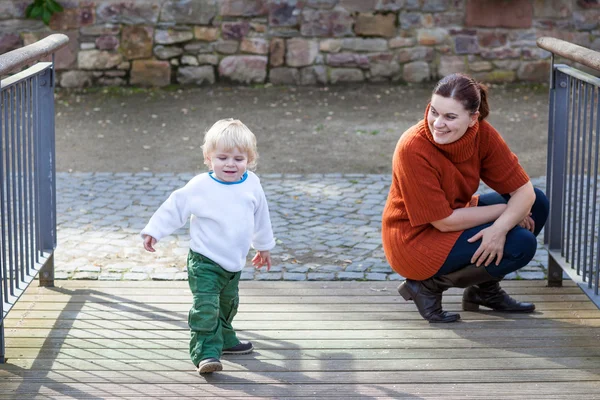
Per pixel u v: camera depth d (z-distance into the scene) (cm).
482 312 438
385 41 1202
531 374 362
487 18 1190
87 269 507
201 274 358
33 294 462
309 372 365
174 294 466
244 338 403
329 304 450
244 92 1162
